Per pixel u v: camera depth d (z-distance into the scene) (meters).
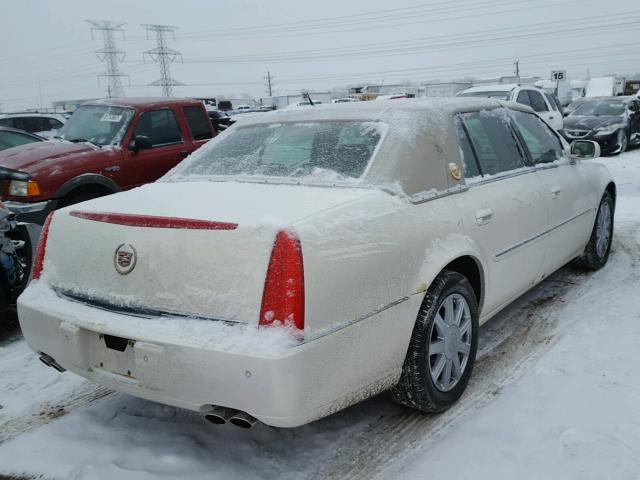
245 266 2.28
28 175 5.96
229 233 2.33
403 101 3.53
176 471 2.68
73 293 2.69
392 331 2.65
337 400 2.43
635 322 4.06
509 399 3.18
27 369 3.81
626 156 15.02
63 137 7.26
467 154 3.47
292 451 2.83
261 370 2.17
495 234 3.44
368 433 2.96
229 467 2.72
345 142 3.21
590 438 2.76
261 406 2.21
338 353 2.38
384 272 2.60
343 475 2.65
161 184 3.38
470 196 3.31
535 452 2.71
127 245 2.51
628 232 6.72
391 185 2.89
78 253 2.69
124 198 2.98
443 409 3.10
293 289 2.23
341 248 2.43
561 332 4.00
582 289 4.84
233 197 2.80
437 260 2.89
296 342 2.20
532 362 3.59
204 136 8.02
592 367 3.45
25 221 5.92
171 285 2.40
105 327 2.46
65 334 2.60
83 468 2.71
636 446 2.71
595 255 5.20
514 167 3.92
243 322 2.26
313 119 3.52
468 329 3.23
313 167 3.13
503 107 4.08
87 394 3.45
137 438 2.96
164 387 2.36
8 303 4.40
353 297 2.44
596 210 5.05
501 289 3.61
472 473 2.60
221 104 29.45
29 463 2.78
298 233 2.30
